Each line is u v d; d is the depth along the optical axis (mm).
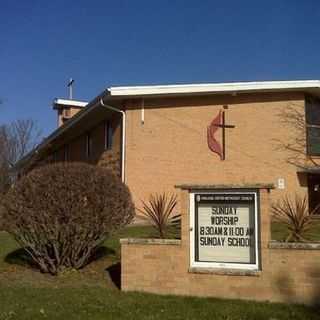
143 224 18375
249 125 24734
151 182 23875
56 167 11203
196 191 9859
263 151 24719
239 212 9594
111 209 11203
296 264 9008
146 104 24219
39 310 8547
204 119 24531
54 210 10883
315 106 25641
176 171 24188
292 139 24828
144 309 8617
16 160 44844
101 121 27594
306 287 8914
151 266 9977
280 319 7980
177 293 9758
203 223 9805
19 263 12641
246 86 24312
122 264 10180
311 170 24422
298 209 11234
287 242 9406
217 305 8859
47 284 10766
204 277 9625
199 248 9773
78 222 10984
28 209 10898
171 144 24250
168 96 24188
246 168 24578
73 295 9664
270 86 24453
